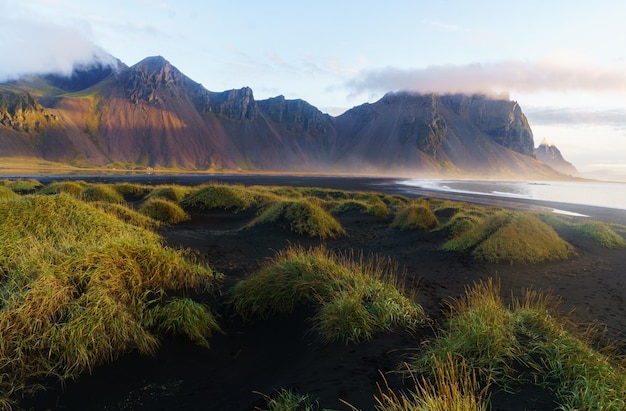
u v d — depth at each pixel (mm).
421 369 3881
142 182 55188
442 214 19688
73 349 4012
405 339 4867
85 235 7812
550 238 11461
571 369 3652
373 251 11734
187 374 4211
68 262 5168
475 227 12359
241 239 12102
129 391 3816
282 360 4590
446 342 4328
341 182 88875
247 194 20469
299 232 12961
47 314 4266
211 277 7090
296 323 5500
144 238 9016
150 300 5281
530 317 4969
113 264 5395
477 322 4559
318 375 3996
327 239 13016
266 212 14938
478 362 3850
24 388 3615
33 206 8234
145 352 4355
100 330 4238
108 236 7543
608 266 10453
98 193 18984
